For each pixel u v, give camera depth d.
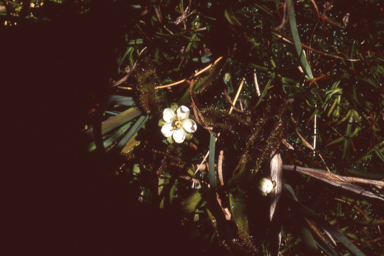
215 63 0.29
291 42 0.30
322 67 0.30
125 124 0.29
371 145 0.30
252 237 0.29
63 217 0.28
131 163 0.29
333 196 0.30
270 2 0.29
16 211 0.28
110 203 0.28
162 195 0.29
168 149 0.29
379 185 0.28
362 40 0.30
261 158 0.28
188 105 0.29
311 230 0.28
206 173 0.30
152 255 0.28
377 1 0.30
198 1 0.30
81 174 0.28
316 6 0.29
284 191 0.29
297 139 0.30
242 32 0.29
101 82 0.30
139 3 0.29
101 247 0.28
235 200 0.28
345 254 0.29
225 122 0.29
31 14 0.30
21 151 0.28
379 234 0.30
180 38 0.30
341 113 0.31
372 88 0.30
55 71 0.29
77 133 0.29
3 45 0.29
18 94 0.29
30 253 0.28
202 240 0.29
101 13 0.29
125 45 0.30
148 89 0.28
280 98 0.29
